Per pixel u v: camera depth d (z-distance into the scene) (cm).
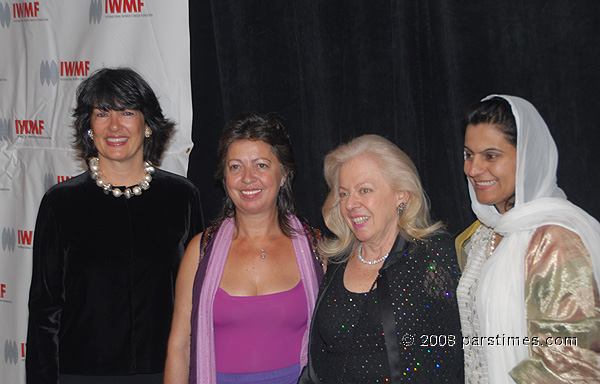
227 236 211
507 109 162
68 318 217
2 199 301
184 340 209
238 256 207
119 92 214
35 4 286
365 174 179
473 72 234
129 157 222
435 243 179
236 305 198
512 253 160
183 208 231
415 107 241
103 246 216
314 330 188
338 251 200
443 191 241
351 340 174
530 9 226
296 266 208
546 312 150
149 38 271
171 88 271
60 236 216
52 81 288
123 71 221
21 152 297
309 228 218
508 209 172
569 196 227
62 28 283
